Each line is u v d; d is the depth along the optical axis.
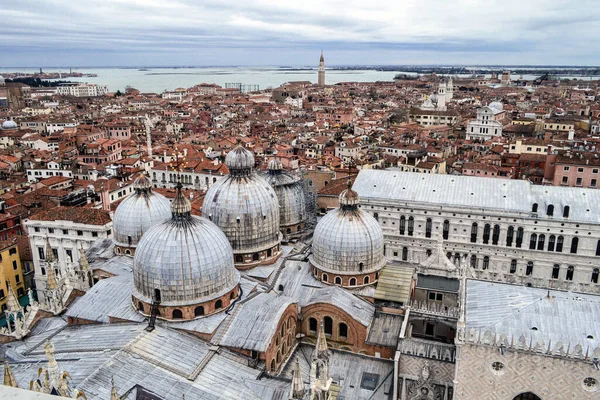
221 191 78.00
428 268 81.50
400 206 99.88
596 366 47.72
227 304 65.62
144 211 80.88
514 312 56.03
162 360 57.19
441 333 74.62
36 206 127.19
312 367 47.84
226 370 58.06
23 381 54.97
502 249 95.44
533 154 171.50
